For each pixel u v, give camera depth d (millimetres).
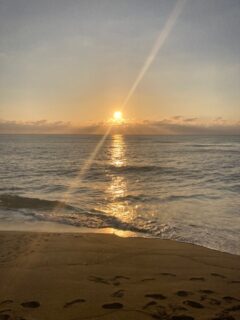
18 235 9125
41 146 96938
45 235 9156
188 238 9070
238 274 5973
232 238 8992
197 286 5316
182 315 4262
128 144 120938
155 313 4328
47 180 22859
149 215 11930
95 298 4812
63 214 12328
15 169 30281
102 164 36312
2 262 6727
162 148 82312
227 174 24812
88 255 7207
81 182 21922
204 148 77438
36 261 6773
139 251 7535
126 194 16719
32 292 5074
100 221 11219
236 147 82062
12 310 4453
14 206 13703
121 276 5812
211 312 4355
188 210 12680
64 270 6156
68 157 49438
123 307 4504
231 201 14531
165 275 5883
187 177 24000
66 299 4789
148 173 27281
